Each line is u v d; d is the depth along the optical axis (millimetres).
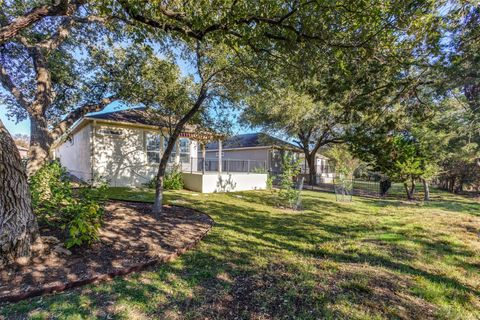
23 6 5750
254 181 12828
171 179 11133
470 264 3523
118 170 10797
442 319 2219
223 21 3053
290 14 2855
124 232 4301
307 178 20219
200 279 2904
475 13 3336
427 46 3873
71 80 7965
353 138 6711
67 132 7875
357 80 4676
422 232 5207
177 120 6566
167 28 3291
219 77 5664
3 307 2225
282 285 2783
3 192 2752
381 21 3109
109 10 2941
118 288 2625
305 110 12758
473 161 11023
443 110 6672
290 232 5117
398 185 18406
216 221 5758
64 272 2832
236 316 2219
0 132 2729
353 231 5285
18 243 2857
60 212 3887
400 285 2836
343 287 2760
